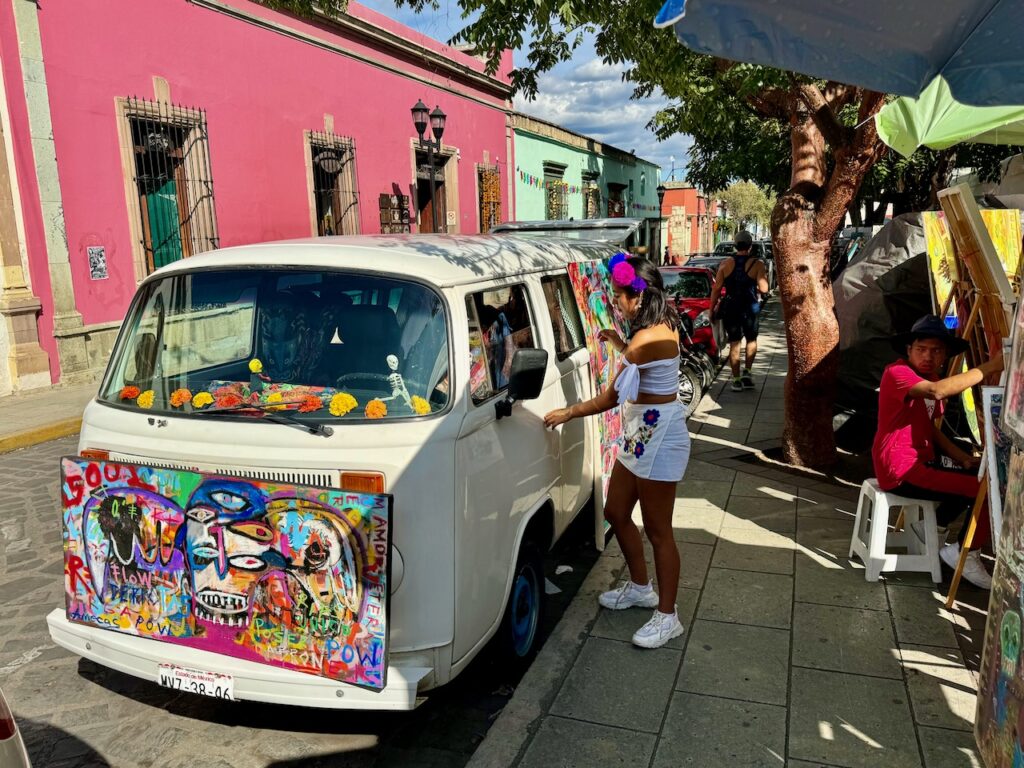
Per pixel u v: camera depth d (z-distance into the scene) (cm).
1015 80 318
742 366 1170
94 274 991
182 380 318
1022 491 228
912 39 292
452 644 280
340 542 261
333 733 326
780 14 272
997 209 672
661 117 1092
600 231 738
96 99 974
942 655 360
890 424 428
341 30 1441
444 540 277
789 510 546
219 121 1169
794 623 392
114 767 302
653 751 298
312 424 282
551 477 380
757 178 1808
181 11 1088
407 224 1689
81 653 308
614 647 374
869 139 541
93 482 296
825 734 306
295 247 341
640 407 365
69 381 965
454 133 1905
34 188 909
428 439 277
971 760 290
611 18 502
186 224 1141
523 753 299
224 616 281
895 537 470
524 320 374
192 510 280
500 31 523
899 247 696
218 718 336
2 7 859
